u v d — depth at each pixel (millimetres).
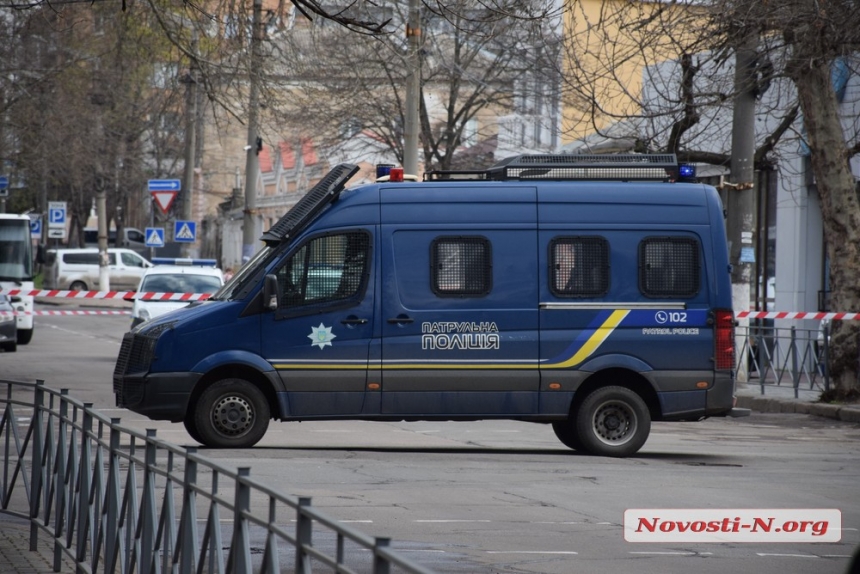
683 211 28828
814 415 41656
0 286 69375
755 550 18031
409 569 7023
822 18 37656
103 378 48812
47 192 139250
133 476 13508
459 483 23547
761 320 57844
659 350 28562
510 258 28297
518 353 28188
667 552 17703
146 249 148375
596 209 28625
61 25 62188
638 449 28594
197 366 27562
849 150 42656
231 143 161875
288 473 24141
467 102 76375
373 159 91188
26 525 19516
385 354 27938
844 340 42281
